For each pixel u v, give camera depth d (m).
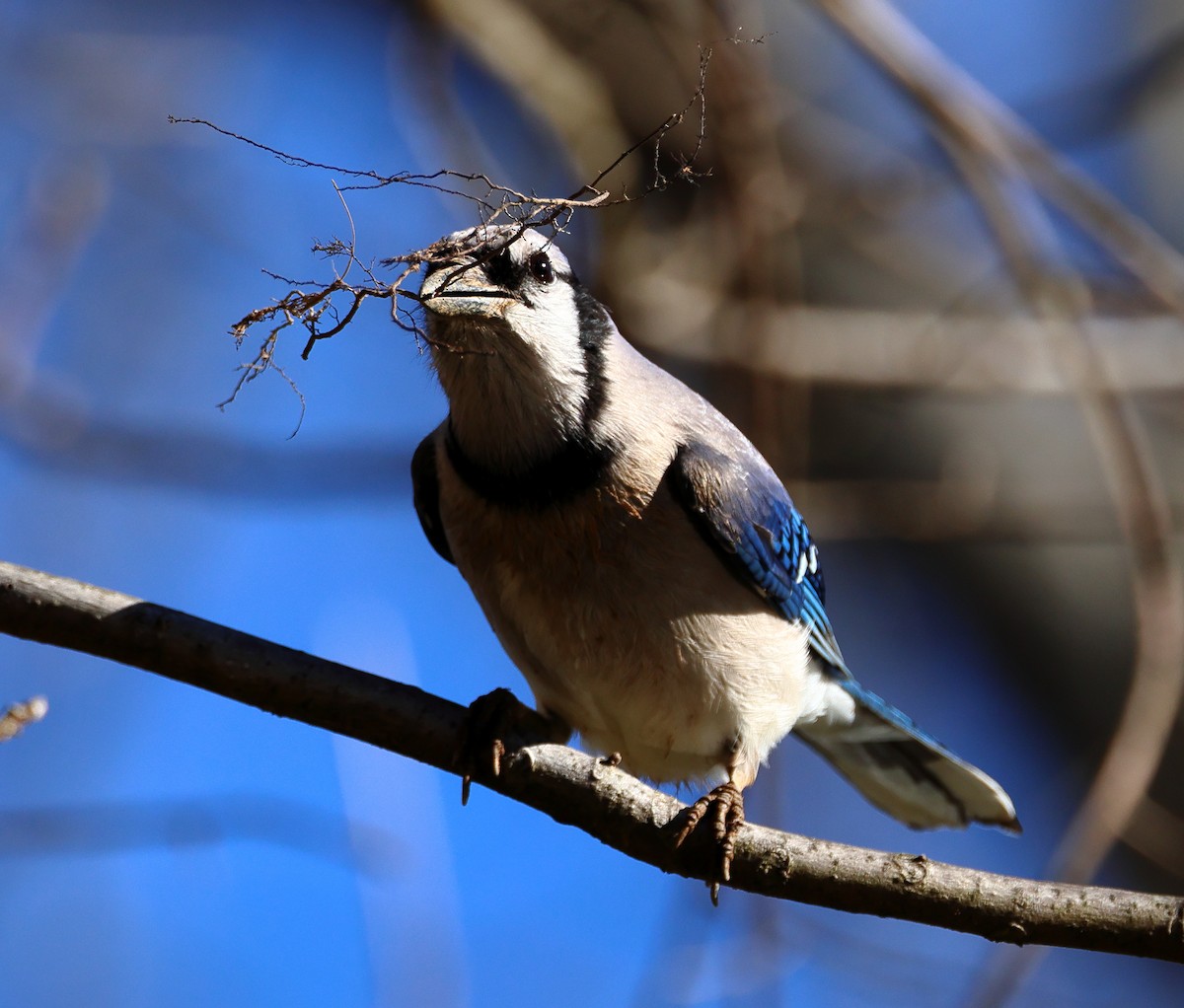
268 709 7.01
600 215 11.47
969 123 10.65
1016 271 10.71
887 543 13.61
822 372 12.00
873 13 10.66
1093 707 12.70
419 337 7.18
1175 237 13.66
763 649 8.10
